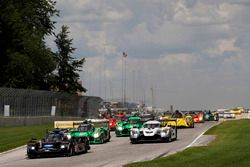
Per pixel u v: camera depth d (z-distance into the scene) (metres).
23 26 83.56
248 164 20.89
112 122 58.88
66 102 73.88
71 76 104.44
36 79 94.12
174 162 23.27
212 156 24.91
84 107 81.50
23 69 82.38
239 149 27.92
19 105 60.16
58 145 30.73
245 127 50.06
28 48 83.81
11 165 27.11
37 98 64.56
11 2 83.62
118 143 39.91
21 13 86.38
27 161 29.22
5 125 56.94
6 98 57.38
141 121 48.88
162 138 37.62
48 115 67.75
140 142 39.53
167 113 71.25
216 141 35.81
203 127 57.00
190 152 27.55
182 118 55.66
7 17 81.50
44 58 88.62
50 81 98.94
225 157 24.02
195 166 21.44
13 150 37.12
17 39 82.31
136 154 29.73
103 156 29.66
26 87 88.06
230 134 41.53
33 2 92.19
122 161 26.08
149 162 23.45
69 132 37.97
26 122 61.41
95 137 39.69
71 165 25.42
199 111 75.50
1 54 81.69
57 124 47.28
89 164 25.47
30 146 30.97
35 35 88.00
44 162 27.95
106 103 124.44
